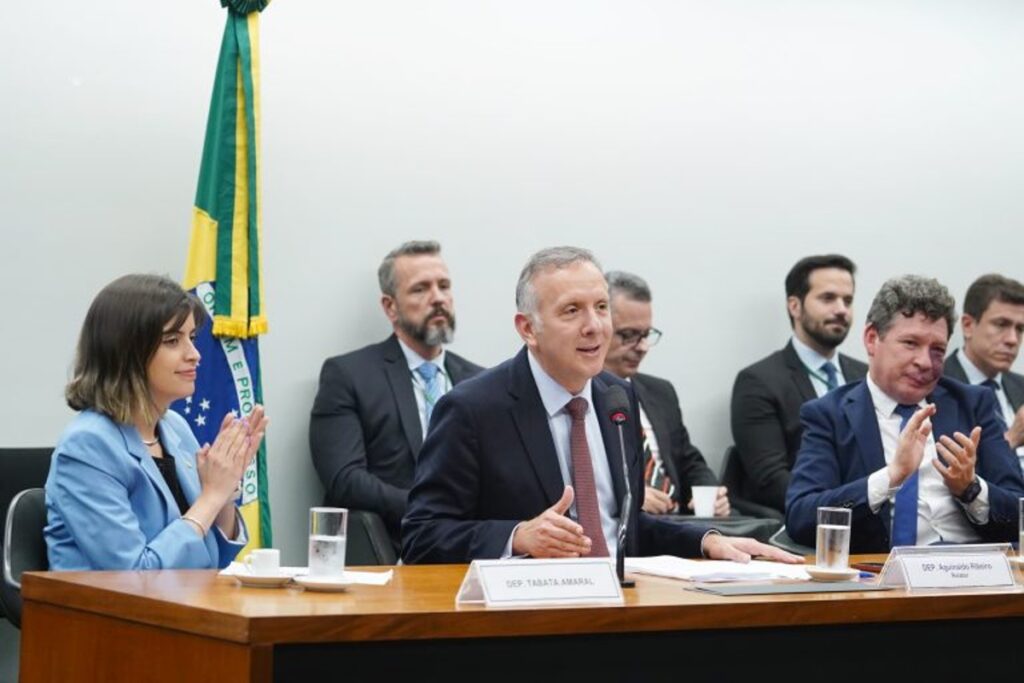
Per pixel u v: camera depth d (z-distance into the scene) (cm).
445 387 488
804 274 549
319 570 226
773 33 579
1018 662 253
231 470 292
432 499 309
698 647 221
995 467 384
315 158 495
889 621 238
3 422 443
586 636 212
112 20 463
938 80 610
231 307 435
